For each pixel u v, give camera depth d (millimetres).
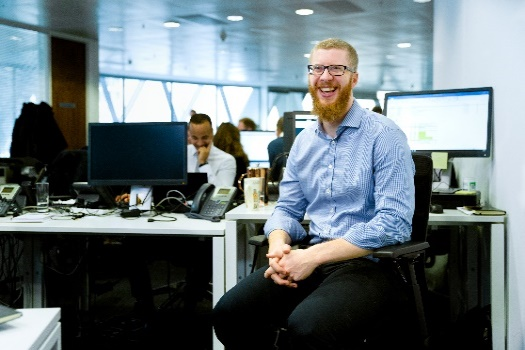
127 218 2674
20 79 6809
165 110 12320
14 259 3299
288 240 1999
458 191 2539
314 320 1577
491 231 2268
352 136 1917
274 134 6277
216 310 1845
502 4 2381
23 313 1208
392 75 12078
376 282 1727
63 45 7371
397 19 6770
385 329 1777
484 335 2357
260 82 13047
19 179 3439
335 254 1738
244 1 5820
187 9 6148
